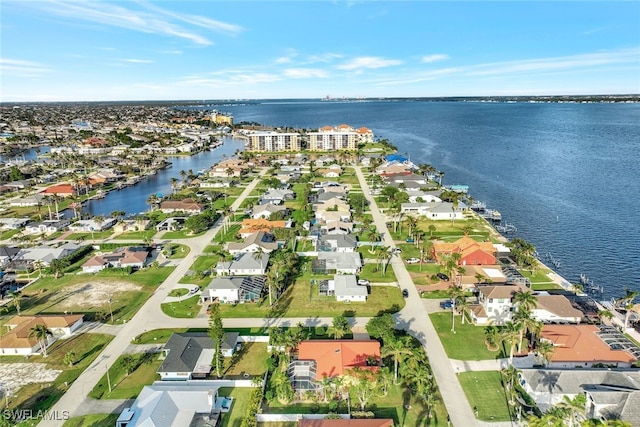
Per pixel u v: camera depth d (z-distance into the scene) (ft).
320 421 214.48
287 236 499.10
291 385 246.68
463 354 283.59
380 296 369.50
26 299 375.04
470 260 413.18
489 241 490.90
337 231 517.14
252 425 218.79
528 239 516.73
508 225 563.48
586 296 366.22
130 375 268.82
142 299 370.32
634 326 318.86
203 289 385.50
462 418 227.20
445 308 345.31
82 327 326.24
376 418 226.38
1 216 637.71
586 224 563.89
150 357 287.28
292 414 229.04
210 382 256.52
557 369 248.93
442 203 603.67
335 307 351.87
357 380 239.50
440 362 275.59
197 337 293.64
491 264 411.75
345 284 372.99
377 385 245.04
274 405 240.73
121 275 419.95
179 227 564.30
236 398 246.47
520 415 224.74
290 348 279.90
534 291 360.69
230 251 467.52
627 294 327.47
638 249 480.23
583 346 277.64
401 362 249.96
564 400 224.12
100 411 236.02
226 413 234.99
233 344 289.33
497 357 279.69
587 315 324.60
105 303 363.76
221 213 624.18
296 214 613.11
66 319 321.11
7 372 272.72
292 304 357.82
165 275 419.13
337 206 606.55
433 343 297.53
